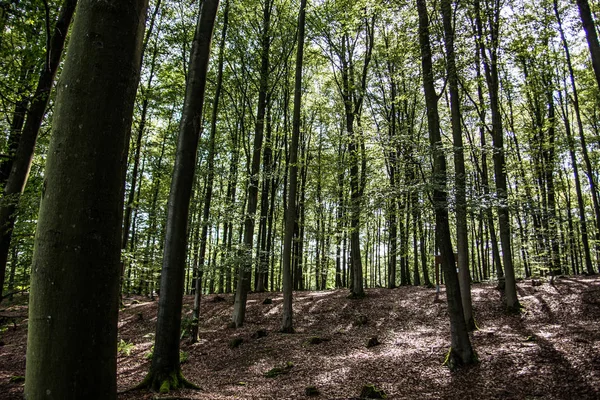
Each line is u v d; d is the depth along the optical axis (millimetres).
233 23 16734
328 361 9711
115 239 1786
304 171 24391
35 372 1572
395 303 16141
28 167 6145
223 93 20031
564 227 17688
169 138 22078
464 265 11602
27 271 7641
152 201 21234
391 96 20672
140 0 1979
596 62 8633
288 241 13961
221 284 26328
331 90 25062
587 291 12992
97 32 1793
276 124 23453
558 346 8148
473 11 10234
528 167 16781
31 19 6895
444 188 7730
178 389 6777
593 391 6043
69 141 1706
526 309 12664
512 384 6848
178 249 7270
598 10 13883
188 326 13734
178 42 17328
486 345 9328
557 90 18625
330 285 44281
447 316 13602
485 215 8062
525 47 13461
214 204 14328
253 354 11180
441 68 9195
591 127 23484
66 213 1649
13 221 5969
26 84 7391
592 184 16266
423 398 6703
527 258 17656
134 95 1932
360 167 16734
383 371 8430
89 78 1747
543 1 15469
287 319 13555
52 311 1586
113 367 1739
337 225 17969
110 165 1762
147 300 22875
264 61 17141
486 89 15648
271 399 6914
